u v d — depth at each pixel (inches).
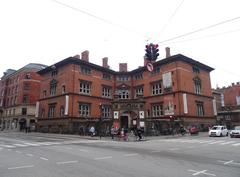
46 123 1664.6
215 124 1716.3
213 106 1748.3
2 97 2682.1
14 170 317.4
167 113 1509.6
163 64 1605.6
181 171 309.1
